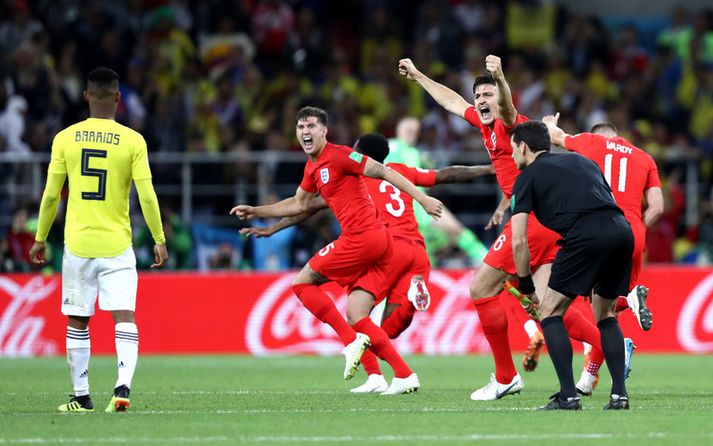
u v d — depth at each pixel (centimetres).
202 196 5169
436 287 4706
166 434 2000
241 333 4706
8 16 6009
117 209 2377
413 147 3778
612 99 6391
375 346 2798
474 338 4681
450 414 2305
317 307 2803
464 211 5284
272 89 6103
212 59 6256
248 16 6375
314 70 6325
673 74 6544
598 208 2272
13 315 4666
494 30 6644
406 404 2553
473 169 3012
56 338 4662
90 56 5919
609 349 2361
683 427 2084
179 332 4722
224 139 5606
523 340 4659
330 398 2728
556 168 2295
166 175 5153
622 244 2262
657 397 2773
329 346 4681
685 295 4684
